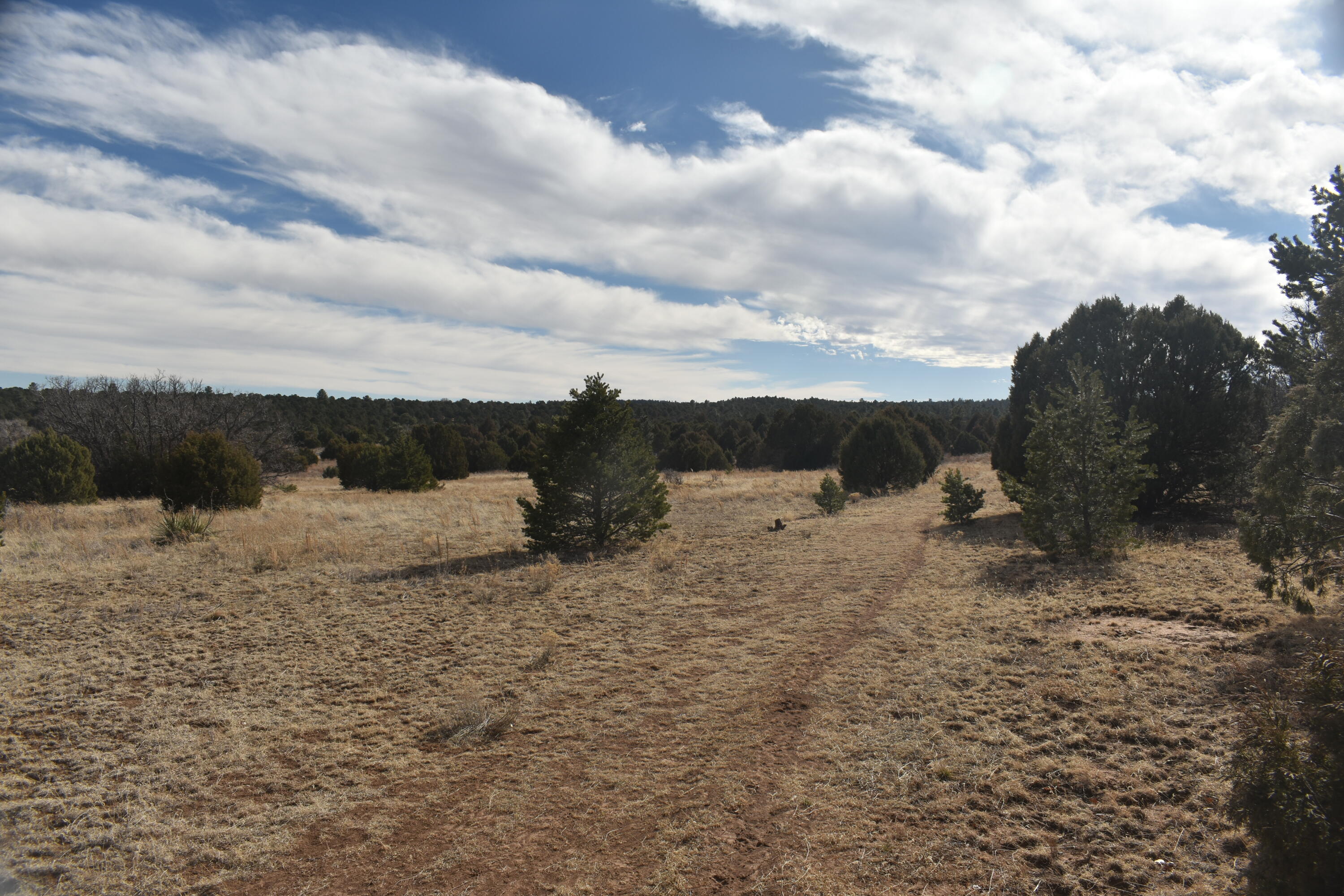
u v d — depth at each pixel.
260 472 23.09
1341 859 2.74
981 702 5.45
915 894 3.31
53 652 7.39
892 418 33.22
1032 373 17.75
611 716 5.69
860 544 13.60
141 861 3.81
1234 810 3.12
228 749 5.19
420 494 26.52
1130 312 16.30
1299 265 9.04
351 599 9.62
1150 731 4.66
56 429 26.61
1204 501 14.91
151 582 10.48
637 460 14.02
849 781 4.42
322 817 4.28
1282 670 5.18
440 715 5.74
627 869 3.66
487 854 3.86
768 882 3.47
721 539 14.97
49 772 4.80
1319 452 5.80
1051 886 3.31
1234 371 13.92
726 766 4.75
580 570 11.64
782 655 6.99
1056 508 10.73
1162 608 7.46
